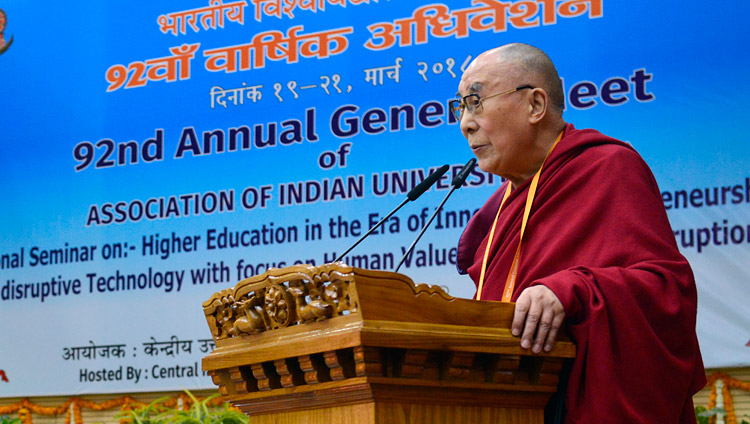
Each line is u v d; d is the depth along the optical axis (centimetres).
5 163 540
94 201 522
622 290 172
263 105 498
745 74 411
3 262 531
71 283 518
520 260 203
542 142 217
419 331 151
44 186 532
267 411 173
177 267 499
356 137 475
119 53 531
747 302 398
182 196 505
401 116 469
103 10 538
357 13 487
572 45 441
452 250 447
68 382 508
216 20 515
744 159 405
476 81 219
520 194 214
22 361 517
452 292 443
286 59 497
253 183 492
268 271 167
